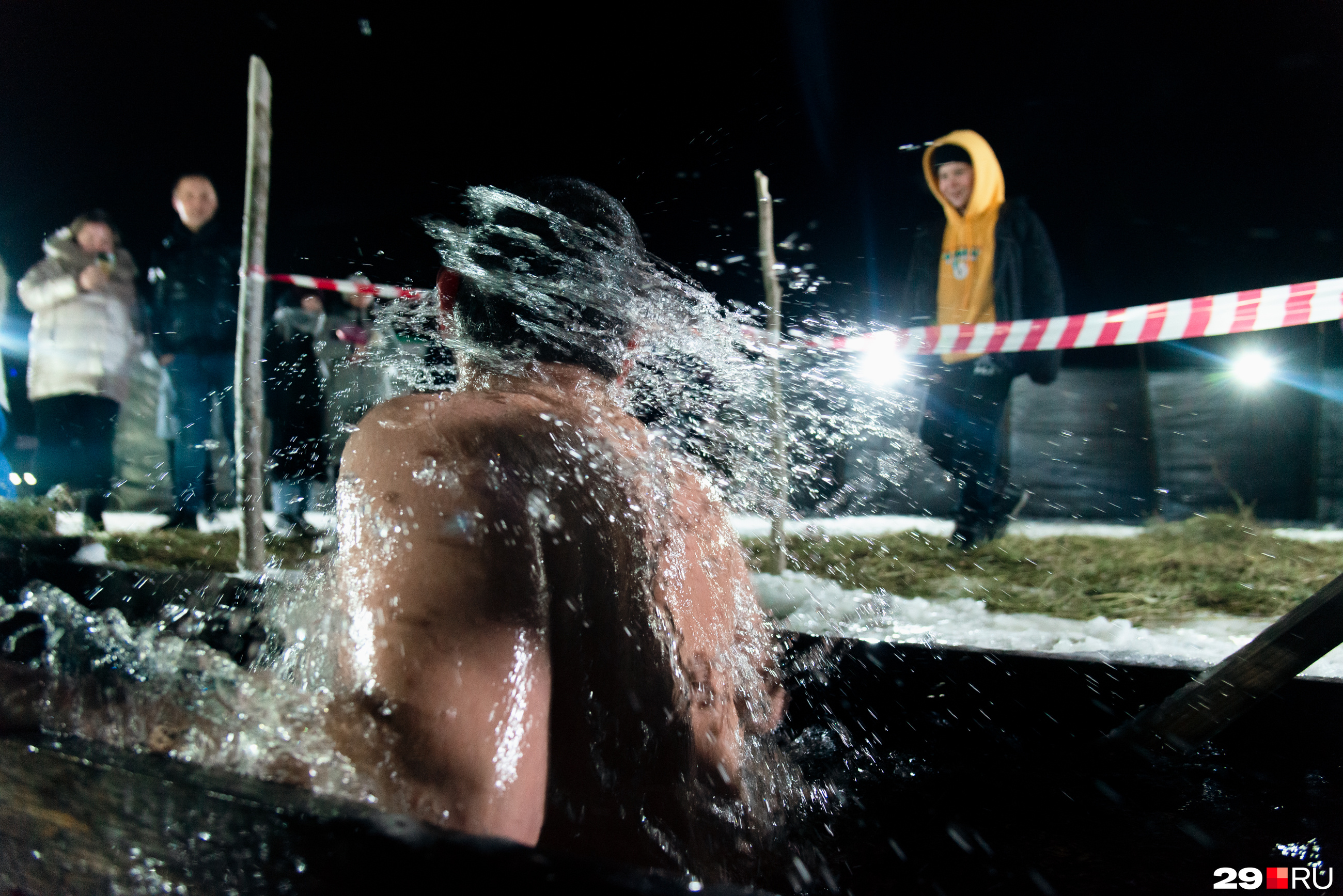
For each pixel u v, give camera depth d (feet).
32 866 2.41
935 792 5.30
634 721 3.41
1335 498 21.27
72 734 2.68
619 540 3.49
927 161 18.04
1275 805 5.05
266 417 17.74
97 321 19.70
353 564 3.13
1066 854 4.53
